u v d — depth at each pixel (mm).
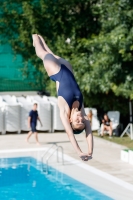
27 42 23688
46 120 22297
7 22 24031
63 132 22734
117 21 19797
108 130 21109
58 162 16312
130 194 12422
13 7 24453
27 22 23625
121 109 22906
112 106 23078
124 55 19312
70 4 23625
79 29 23891
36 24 23297
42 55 8031
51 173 14891
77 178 14141
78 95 7043
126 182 13586
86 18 23578
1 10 24422
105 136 21438
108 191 12734
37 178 14438
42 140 20484
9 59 27844
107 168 15258
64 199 12242
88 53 22203
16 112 21922
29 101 23391
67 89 7082
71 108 6938
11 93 27141
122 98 22734
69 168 15398
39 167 15773
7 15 24000
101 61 19922
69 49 22312
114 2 20125
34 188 13422
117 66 19953
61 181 13930
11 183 13953
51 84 23359
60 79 7352
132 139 20516
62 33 23766
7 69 27859
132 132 21281
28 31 23641
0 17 24750
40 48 8227
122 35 19109
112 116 21953
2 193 12953
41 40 8422
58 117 22438
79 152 6441
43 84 25672
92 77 20266
